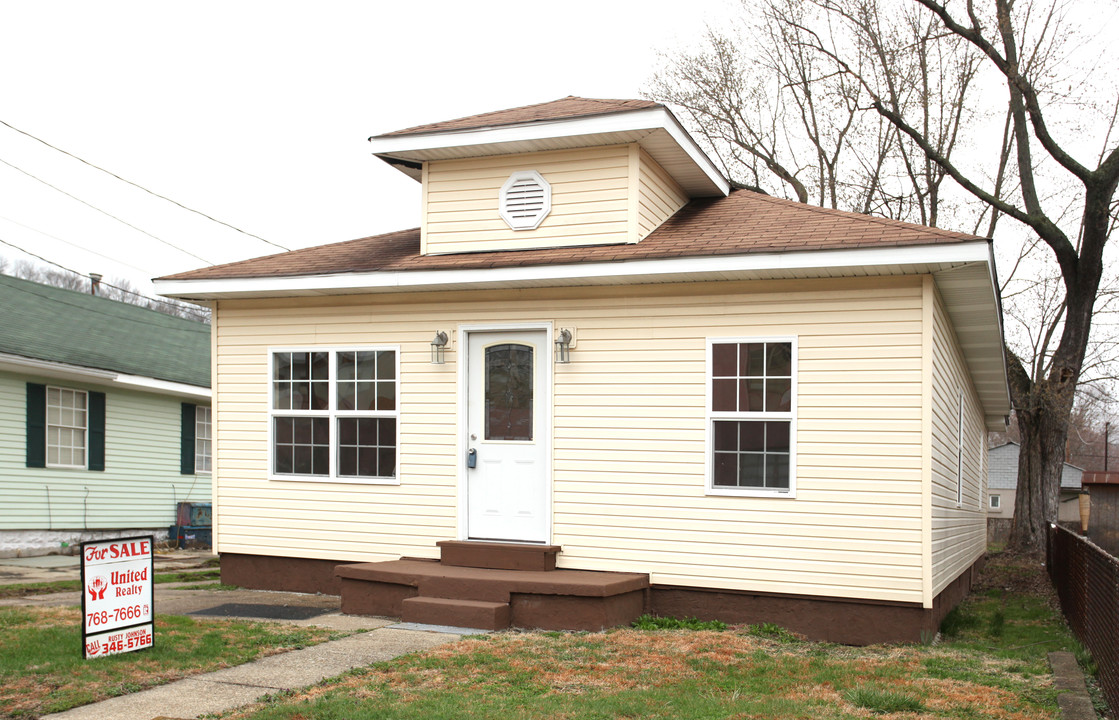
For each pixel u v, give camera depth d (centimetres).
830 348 896
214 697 618
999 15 1880
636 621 920
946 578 1040
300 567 1112
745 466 924
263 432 1134
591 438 979
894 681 691
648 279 941
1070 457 6794
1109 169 1786
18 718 567
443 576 920
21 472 1577
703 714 586
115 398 1803
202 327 2414
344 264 1091
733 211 1094
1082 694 658
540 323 1009
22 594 1116
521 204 1052
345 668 704
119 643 718
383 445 1080
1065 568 1192
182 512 1947
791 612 897
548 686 657
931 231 859
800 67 2653
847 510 880
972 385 1482
